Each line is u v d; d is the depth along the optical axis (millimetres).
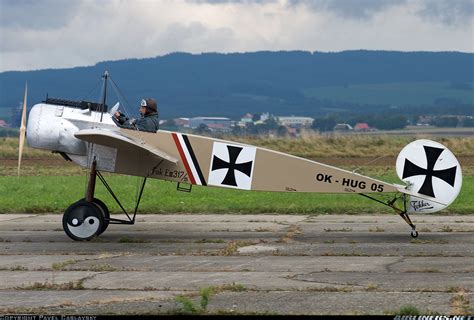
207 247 16812
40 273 14094
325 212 22547
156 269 14383
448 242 17266
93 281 13375
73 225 17719
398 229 19250
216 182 18297
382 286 12906
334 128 193375
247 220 21000
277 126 196500
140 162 18312
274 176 18250
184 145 18297
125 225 20078
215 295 12336
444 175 17922
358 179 18094
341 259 15328
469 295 12242
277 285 13008
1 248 16750
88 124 18297
